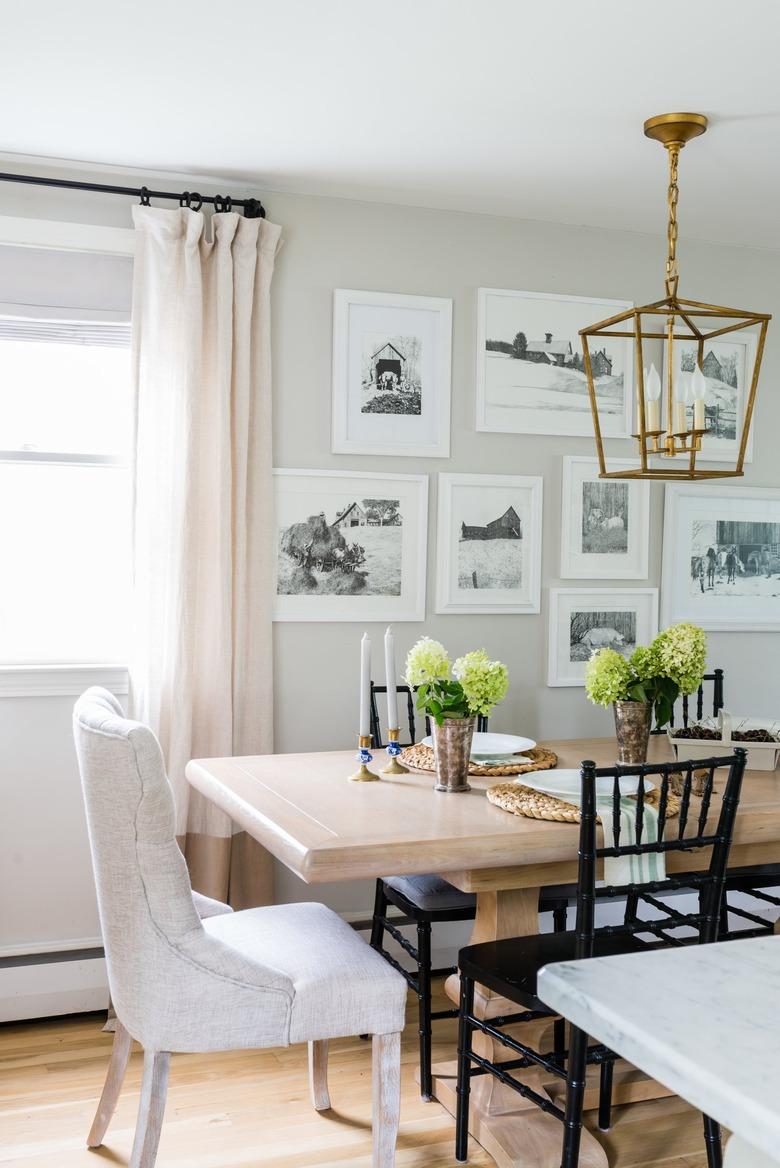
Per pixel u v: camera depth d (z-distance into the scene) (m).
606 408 3.79
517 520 3.69
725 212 3.58
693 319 3.89
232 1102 2.62
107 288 3.24
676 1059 0.81
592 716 3.80
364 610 3.50
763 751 2.76
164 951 1.95
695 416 2.49
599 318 3.77
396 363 3.52
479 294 3.61
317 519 3.44
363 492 3.49
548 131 2.90
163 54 2.47
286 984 2.00
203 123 2.87
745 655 4.04
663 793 2.12
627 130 2.88
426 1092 2.63
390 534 3.53
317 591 3.44
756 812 2.36
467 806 2.35
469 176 3.25
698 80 2.58
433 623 3.60
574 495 3.77
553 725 3.76
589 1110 2.61
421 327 3.54
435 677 2.51
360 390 3.48
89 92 2.68
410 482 3.54
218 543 3.21
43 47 2.44
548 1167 2.29
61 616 3.36
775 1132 0.70
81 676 3.21
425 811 2.30
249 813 2.30
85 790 2.04
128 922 1.97
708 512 3.96
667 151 3.03
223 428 3.21
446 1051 2.91
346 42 2.40
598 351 3.77
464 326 3.62
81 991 3.17
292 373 3.41
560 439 3.76
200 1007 1.96
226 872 3.17
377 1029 2.06
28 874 3.16
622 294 3.81
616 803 2.08
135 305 3.17
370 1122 2.53
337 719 3.48
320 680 3.46
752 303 3.99
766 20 2.29
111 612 3.39
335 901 3.46
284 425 3.41
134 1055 2.88
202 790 2.70
